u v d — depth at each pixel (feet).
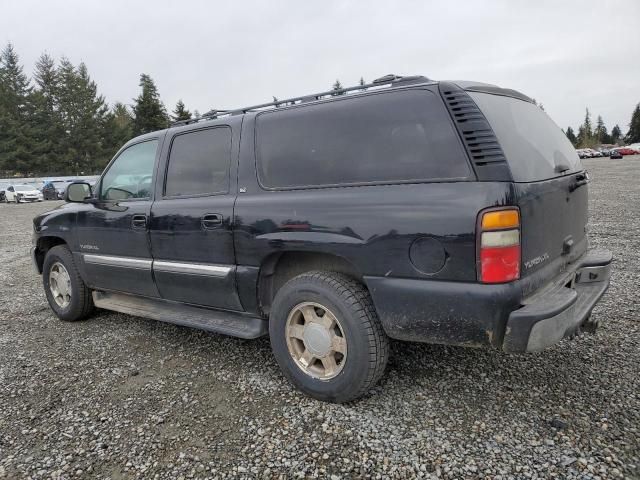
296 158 9.91
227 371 11.25
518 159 8.17
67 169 193.47
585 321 9.89
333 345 9.28
